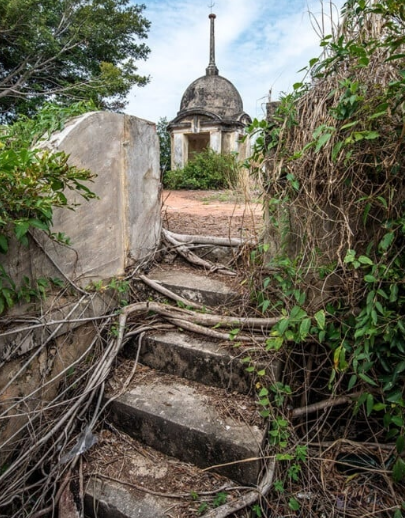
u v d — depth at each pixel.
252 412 1.79
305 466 1.70
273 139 1.96
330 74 1.76
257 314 2.16
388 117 1.49
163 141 16.30
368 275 1.58
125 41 13.81
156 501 1.52
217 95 12.33
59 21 11.77
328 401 1.85
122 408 1.87
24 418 1.76
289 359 1.94
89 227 2.15
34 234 1.75
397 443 1.52
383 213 1.67
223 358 1.96
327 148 1.69
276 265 2.03
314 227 1.88
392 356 1.63
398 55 1.35
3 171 1.35
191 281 2.57
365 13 1.64
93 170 2.13
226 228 3.56
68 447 1.73
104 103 13.03
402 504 1.52
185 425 1.71
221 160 9.63
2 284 1.56
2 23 10.20
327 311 1.81
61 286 1.95
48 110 2.15
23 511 1.55
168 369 2.14
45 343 1.77
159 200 2.95
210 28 13.32
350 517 1.53
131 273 2.53
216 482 1.61
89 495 1.56
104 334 2.22
